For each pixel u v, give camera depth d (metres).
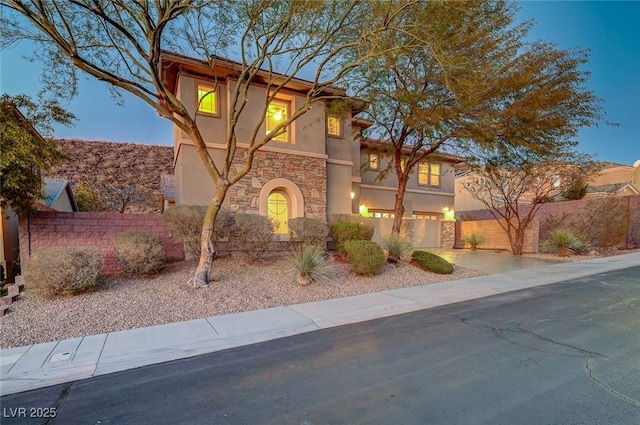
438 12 8.12
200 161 11.18
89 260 7.28
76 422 3.08
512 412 3.05
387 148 14.83
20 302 6.63
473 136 10.09
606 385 3.53
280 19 7.62
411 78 10.31
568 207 16.92
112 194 21.00
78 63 6.39
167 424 3.01
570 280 9.77
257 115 11.98
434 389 3.53
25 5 6.16
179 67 10.88
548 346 4.69
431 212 20.80
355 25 8.27
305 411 3.16
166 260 9.90
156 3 6.43
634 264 12.07
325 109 12.59
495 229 19.03
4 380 3.91
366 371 4.02
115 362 4.40
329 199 13.89
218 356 4.64
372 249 9.73
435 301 7.57
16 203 8.15
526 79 9.59
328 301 7.42
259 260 10.55
